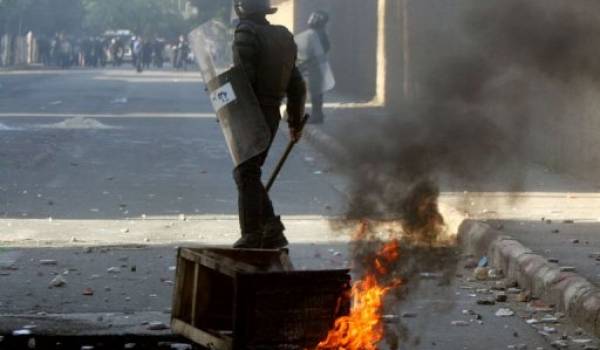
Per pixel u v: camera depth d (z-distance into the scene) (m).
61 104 46.56
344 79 54.91
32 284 11.21
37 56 128.62
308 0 58.41
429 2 31.19
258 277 7.51
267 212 10.30
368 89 49.19
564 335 9.23
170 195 18.66
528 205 16.52
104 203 17.59
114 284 11.27
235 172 10.29
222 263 7.95
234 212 16.86
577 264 11.39
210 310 8.28
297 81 10.69
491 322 9.76
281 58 10.40
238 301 7.49
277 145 29.59
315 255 12.81
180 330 8.43
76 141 28.84
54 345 8.80
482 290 11.12
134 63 119.88
